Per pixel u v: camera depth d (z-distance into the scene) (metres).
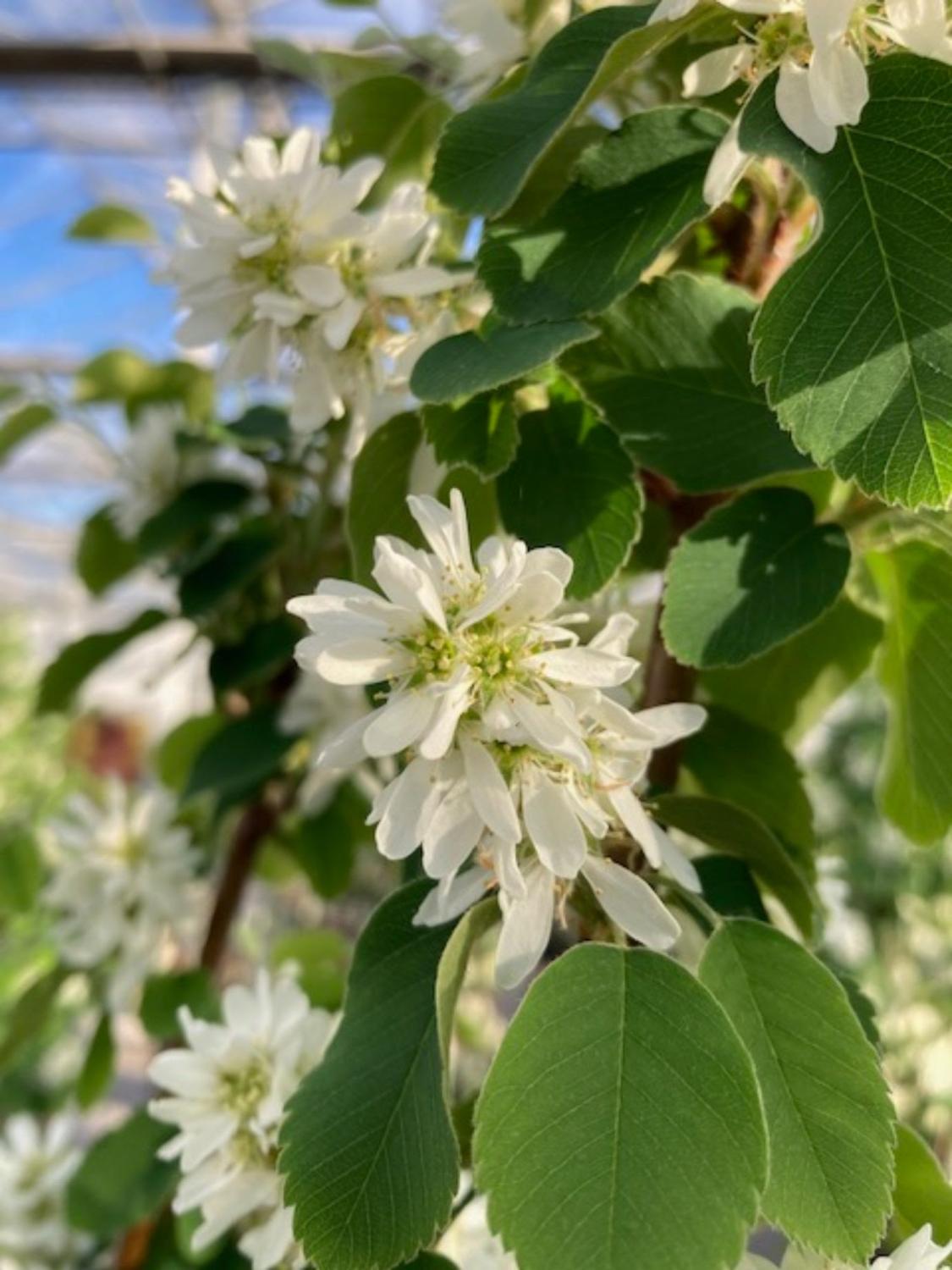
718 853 0.20
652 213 0.16
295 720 0.30
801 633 0.22
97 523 0.35
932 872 0.76
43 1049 0.54
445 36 0.28
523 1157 0.13
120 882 0.33
